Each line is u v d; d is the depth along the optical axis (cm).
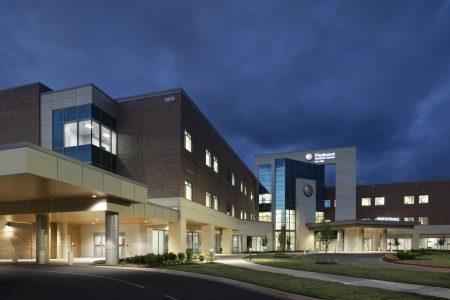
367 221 7106
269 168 9512
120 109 4278
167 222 3938
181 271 2603
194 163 4512
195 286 1878
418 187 9294
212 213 5103
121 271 2572
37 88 4041
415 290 1792
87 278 2148
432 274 2523
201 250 5062
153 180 4062
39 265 3064
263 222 7481
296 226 8669
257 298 1557
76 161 2356
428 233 9000
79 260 3697
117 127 4244
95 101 3903
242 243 6856
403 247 9162
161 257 3052
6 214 3181
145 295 1574
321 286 1867
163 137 4103
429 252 6175
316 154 9631
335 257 4988
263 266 3100
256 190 9288
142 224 4131
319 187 9556
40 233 3200
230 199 6494
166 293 1638
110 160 4075
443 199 9025
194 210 4403
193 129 4538
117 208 3052
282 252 6488
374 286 1909
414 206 9262
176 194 3984
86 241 4409
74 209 3003
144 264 3023
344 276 2378
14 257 3384
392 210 9438
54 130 3919
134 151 4162
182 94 4191
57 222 4078
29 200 3062
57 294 1582
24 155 1919
